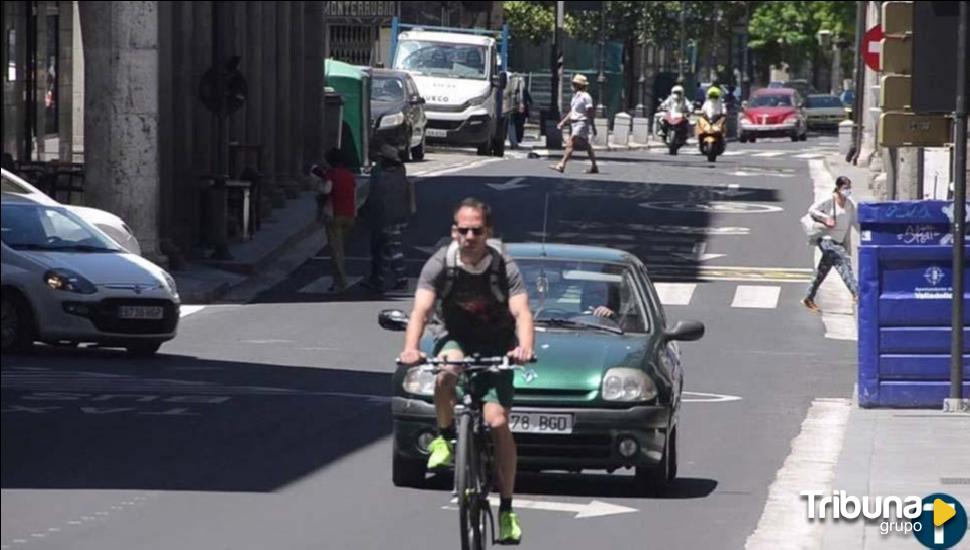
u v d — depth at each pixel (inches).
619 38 6432.1
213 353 1711.4
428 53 4293.8
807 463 1180.5
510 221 2886.3
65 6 2659.9
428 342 1015.0
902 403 1375.5
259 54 3083.2
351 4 5182.1
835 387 1574.8
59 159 2674.7
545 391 992.9
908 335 1373.0
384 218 2261.3
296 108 3376.0
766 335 1958.7
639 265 1109.7
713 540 908.6
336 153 2261.3
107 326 1638.8
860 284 1376.7
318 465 1106.1
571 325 1048.8
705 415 1396.4
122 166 2281.0
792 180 3784.5
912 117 1373.0
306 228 2844.5
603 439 995.3
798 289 2346.2
